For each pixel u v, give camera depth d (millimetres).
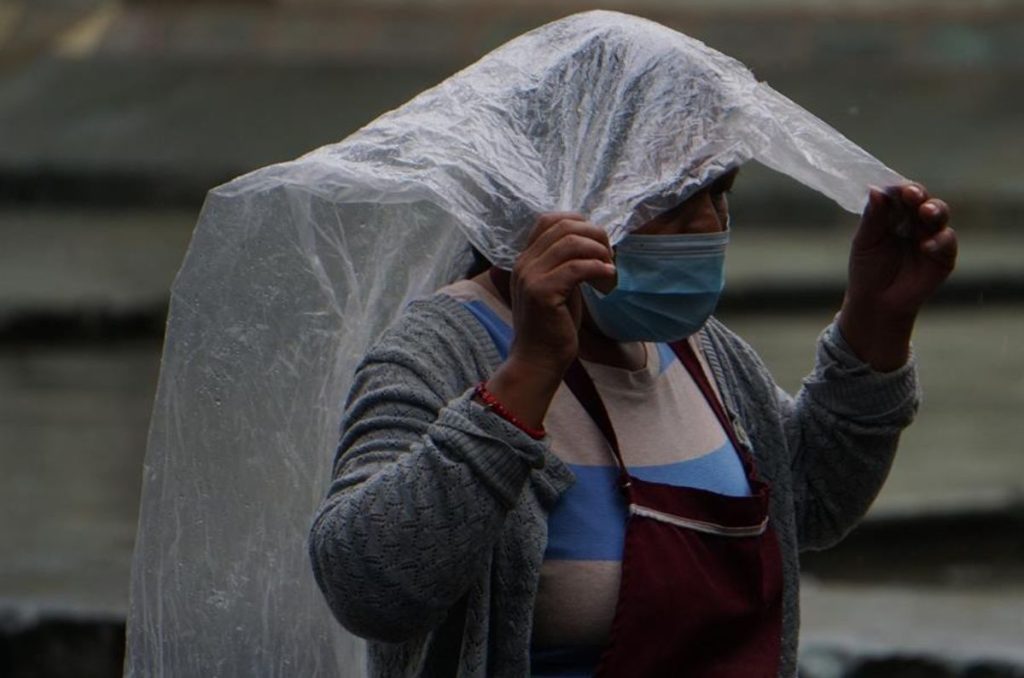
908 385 7938
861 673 15141
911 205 7586
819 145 7457
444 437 6637
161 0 56781
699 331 7691
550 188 7051
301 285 7645
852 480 8039
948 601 17297
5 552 19141
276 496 7664
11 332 33250
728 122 6996
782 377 28719
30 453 24984
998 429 25219
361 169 7121
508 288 7320
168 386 7633
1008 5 54031
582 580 7020
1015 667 14844
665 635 6973
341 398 7676
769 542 7309
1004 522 20484
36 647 15781
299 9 56438
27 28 56594
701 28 53875
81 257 39250
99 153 47781
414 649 7172
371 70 52938
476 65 7336
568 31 7285
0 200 46500
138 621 7691
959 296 35656
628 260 7137
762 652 7148
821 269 36219
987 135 46781
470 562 6652
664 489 7102
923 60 52062
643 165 7008
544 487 7004
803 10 54062
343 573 6660
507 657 6930
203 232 7582
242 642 7703
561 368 6707
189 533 7676
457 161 7074
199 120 49781
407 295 7711
